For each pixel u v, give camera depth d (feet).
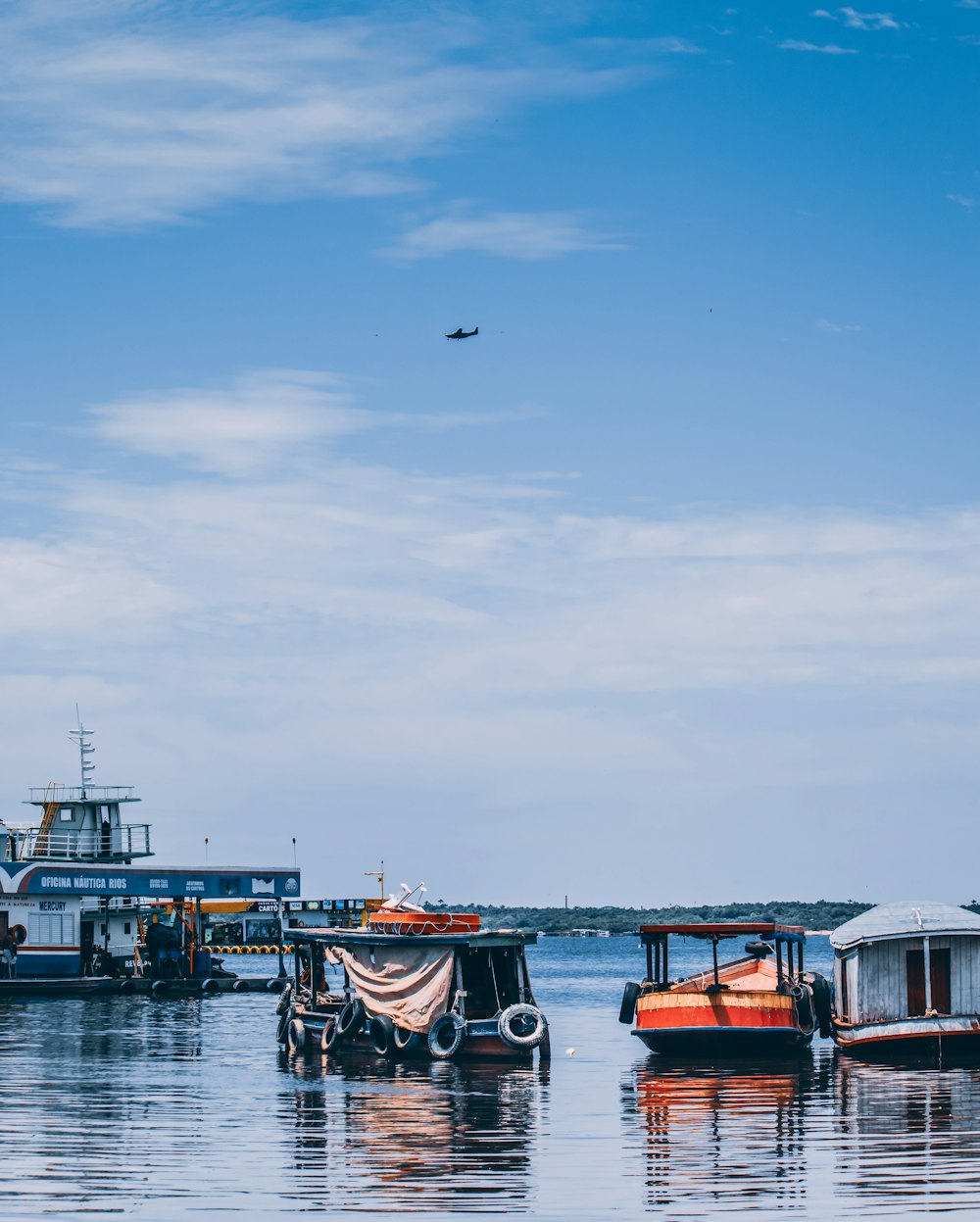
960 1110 117.29
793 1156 99.86
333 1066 149.18
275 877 306.14
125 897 289.74
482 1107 122.42
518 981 158.81
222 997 268.82
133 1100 126.41
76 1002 253.24
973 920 152.25
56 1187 91.81
